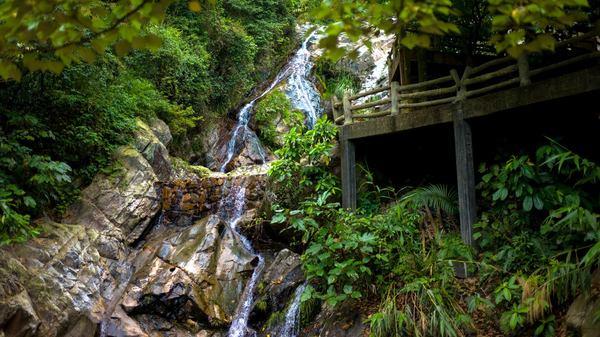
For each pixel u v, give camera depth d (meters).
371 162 8.11
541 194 5.50
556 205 5.46
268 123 13.91
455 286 5.46
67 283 6.27
